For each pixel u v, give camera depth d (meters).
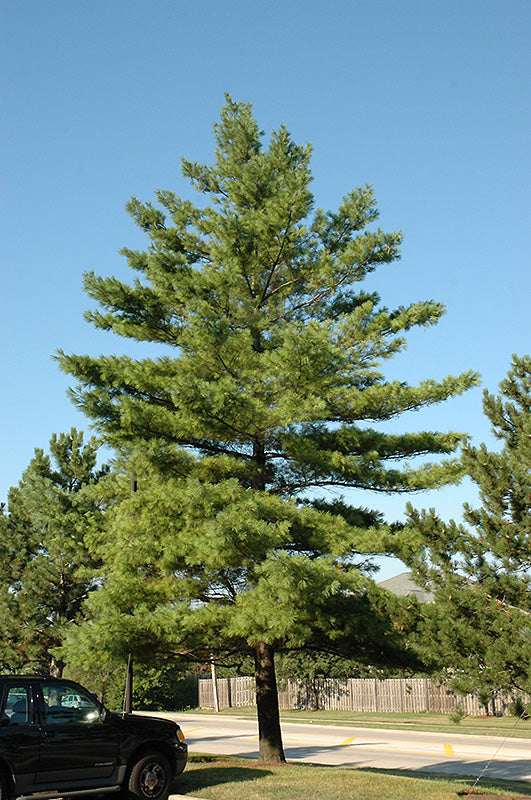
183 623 14.34
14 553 32.34
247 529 13.88
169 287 17.53
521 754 23.20
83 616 28.56
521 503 12.23
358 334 17.23
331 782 13.09
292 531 15.75
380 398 16.61
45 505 25.23
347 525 15.72
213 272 17.12
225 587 15.98
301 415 15.37
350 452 17.55
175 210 19.55
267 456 17.66
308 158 19.56
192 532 15.20
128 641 14.24
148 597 15.33
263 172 18.84
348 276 18.34
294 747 25.83
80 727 11.12
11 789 10.34
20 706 10.75
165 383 16.23
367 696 42.72
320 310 19.36
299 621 14.70
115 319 17.25
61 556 28.56
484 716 36.94
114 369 15.96
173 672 49.94
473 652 11.84
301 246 18.88
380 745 25.91
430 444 17.55
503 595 11.98
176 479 16.22
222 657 16.52
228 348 16.09
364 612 15.01
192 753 19.08
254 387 16.34
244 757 22.00
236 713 44.47
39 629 28.83
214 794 12.17
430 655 12.16
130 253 18.39
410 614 13.10
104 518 18.42
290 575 13.19
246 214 18.38
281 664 46.25
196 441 17.31
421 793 12.11
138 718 12.09
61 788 10.73
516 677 11.28
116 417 16.02
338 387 16.94
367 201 18.92
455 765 20.75
